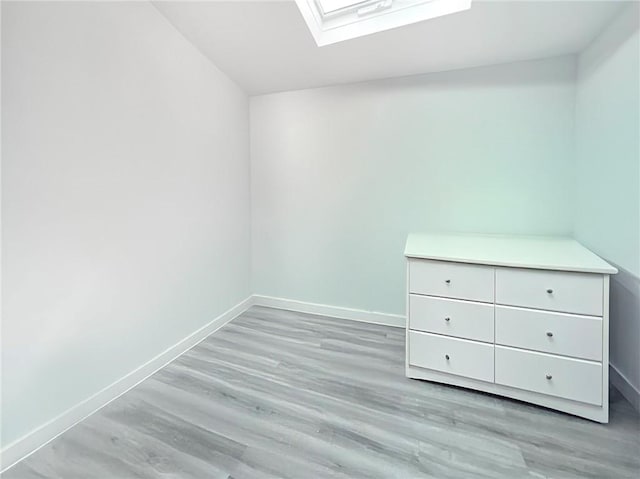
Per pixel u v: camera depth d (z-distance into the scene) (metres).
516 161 1.90
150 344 1.72
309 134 2.40
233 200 2.42
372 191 2.26
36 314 1.21
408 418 1.35
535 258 1.40
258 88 2.42
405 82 2.10
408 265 1.58
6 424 1.14
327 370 1.74
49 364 1.26
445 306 1.52
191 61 1.92
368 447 1.20
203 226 2.11
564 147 1.80
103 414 1.40
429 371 1.60
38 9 1.17
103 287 1.46
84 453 1.19
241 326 2.32
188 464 1.13
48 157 1.22
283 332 2.21
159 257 1.77
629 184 1.32
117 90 1.48
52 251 1.26
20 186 1.15
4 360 1.13
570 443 1.20
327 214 2.42
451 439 1.23
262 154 2.57
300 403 1.46
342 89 2.27
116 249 1.52
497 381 1.46
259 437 1.26
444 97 2.02
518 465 1.11
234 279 2.47
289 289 2.62
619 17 1.36
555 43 1.65
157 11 1.67
